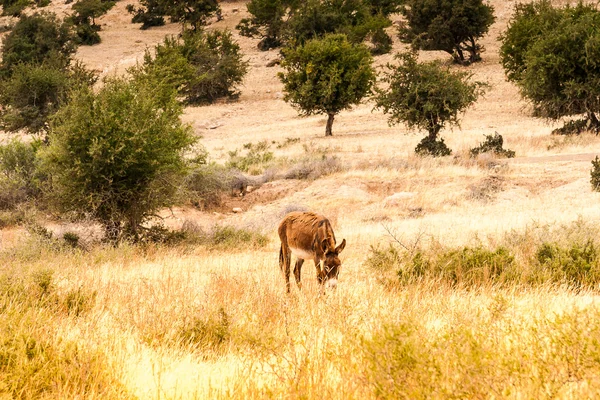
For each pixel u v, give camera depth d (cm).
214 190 10325
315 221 3575
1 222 8962
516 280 3734
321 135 16450
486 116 16888
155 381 2055
